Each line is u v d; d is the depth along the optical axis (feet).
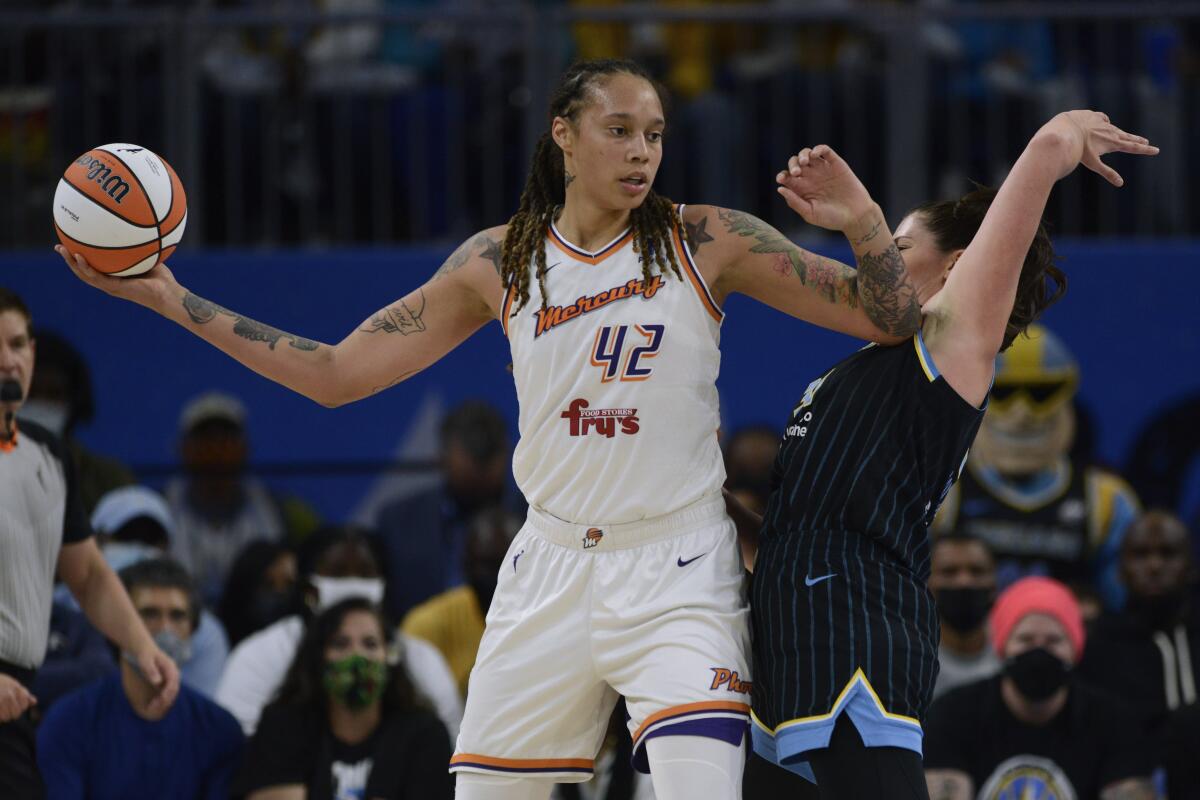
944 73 101.40
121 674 64.59
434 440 94.17
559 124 40.63
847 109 99.30
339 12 102.06
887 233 39.58
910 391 40.75
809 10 99.19
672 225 40.93
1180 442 96.53
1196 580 85.05
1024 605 68.03
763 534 42.29
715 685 39.22
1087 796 67.15
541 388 40.93
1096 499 86.17
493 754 41.91
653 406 40.14
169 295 43.47
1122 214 100.53
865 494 40.63
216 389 93.66
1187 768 69.36
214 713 65.46
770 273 40.83
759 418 96.02
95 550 58.39
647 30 101.50
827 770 39.17
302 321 95.91
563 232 41.32
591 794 66.03
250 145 98.53
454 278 42.96
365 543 74.18
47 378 90.22
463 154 99.19
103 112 97.86
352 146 98.99
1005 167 100.73
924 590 41.14
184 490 92.68
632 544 40.57
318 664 64.90
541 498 41.55
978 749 67.56
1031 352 85.56
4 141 98.12
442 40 101.96
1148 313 96.89
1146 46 102.17
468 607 78.28
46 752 62.54
